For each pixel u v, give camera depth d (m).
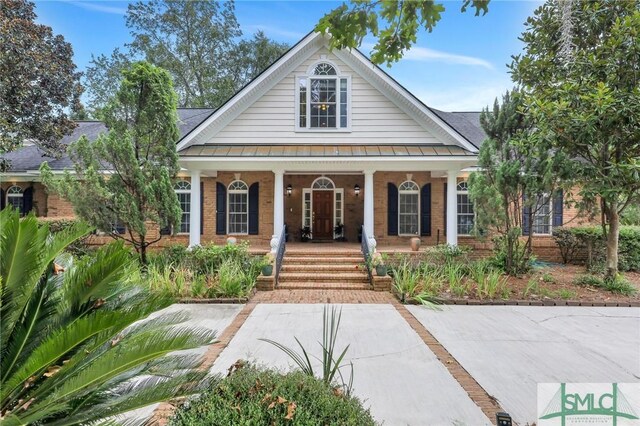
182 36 31.61
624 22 8.24
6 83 13.11
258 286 10.09
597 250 12.41
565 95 8.82
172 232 10.74
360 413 2.61
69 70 16.20
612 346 5.71
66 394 2.17
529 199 10.05
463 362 5.04
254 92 13.59
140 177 10.18
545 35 9.28
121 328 2.35
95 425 2.51
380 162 12.27
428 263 10.84
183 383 2.62
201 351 5.38
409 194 15.77
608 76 8.59
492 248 13.12
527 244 10.88
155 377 3.04
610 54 8.60
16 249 2.30
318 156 12.02
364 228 12.60
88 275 2.65
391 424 3.48
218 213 15.41
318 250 12.76
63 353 2.20
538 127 9.27
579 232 12.90
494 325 6.83
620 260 12.22
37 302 2.55
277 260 10.95
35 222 2.38
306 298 9.13
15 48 13.27
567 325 6.86
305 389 2.62
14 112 13.71
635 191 9.01
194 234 12.59
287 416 2.31
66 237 2.63
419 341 5.89
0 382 2.14
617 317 7.43
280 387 2.60
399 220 15.68
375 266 10.52
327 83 13.77
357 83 13.67
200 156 11.95
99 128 18.34
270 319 7.14
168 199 10.44
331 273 11.26
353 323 6.90
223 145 13.38
